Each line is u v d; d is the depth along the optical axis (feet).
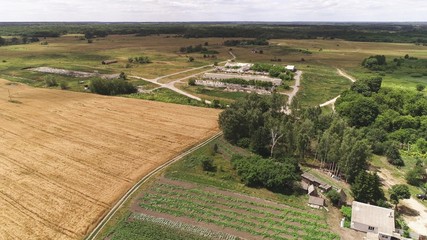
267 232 168.66
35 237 159.12
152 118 328.08
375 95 383.24
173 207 187.01
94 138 276.82
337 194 195.11
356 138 237.66
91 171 222.48
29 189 199.82
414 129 311.27
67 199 190.80
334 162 235.40
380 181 237.25
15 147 257.75
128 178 215.10
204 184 210.59
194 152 253.65
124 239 160.35
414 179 234.99
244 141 266.16
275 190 207.82
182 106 370.32
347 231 172.45
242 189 207.41
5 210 179.32
